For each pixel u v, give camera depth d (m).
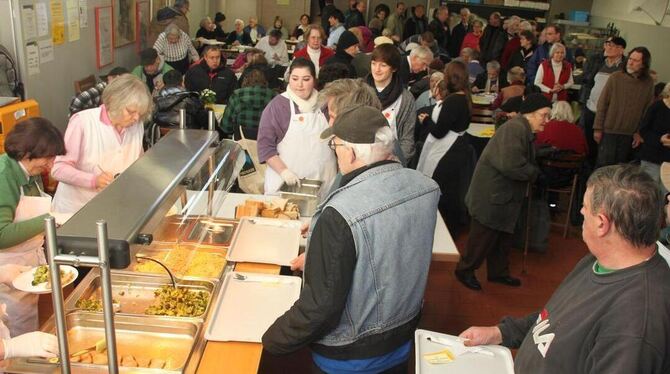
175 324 1.94
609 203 1.31
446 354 1.82
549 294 4.01
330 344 1.73
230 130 4.09
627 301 1.29
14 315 2.25
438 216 2.92
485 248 3.83
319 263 1.59
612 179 1.33
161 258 2.26
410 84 5.92
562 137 4.47
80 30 5.89
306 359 3.08
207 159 2.14
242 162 2.94
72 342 1.90
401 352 1.84
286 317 1.65
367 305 1.68
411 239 1.69
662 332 1.24
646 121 4.75
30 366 1.68
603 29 9.91
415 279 1.75
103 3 6.48
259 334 1.88
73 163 2.69
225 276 2.20
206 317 1.98
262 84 4.03
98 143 2.70
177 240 2.29
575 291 1.45
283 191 3.05
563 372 1.40
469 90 4.26
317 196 2.97
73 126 2.68
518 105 4.92
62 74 5.51
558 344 1.41
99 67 6.50
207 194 2.49
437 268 4.23
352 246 1.58
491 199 3.66
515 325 1.89
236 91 4.03
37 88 4.99
